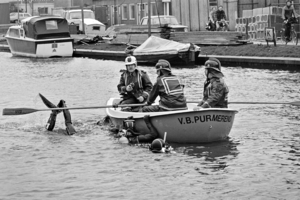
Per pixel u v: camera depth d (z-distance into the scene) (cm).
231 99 2514
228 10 5512
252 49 3994
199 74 3528
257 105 2370
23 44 5378
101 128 2002
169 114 1744
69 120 1959
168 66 1833
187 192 1368
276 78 3123
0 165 1595
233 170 1515
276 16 4572
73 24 6450
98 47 5416
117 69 3981
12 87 3078
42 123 2108
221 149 1705
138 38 5178
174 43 4172
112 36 5953
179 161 1595
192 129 1752
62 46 5234
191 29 6025
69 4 8381
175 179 1455
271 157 1619
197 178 1459
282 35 4456
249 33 4772
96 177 1480
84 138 1862
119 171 1523
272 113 2195
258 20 4659
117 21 7519
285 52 3738
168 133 1772
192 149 1709
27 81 3344
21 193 1382
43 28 5256
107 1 7700
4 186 1429
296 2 4891
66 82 3262
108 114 1961
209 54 4159
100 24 6425
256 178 1454
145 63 4344
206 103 1784
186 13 6072
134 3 7112
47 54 5234
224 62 3928
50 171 1535
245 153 1661
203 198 1333
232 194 1354
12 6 9138
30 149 1745
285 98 2511
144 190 1384
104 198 1339
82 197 1347
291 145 1731
